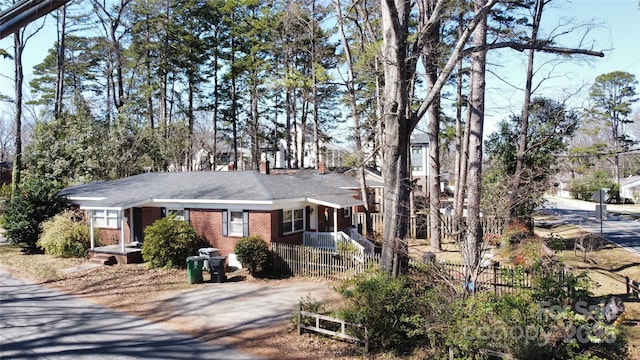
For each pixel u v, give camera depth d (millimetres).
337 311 11188
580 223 32625
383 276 11008
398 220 12422
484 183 20562
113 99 42688
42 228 22844
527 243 14945
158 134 37750
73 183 31766
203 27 40031
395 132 12648
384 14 13930
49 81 50938
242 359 9953
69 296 15344
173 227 19797
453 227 12508
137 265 20094
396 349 10000
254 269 18109
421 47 14648
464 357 8578
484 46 12344
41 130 33656
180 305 14266
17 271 18891
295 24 30734
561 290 8836
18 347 10633
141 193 23016
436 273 10547
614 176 73375
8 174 47625
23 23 2299
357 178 33312
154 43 39000
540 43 12586
